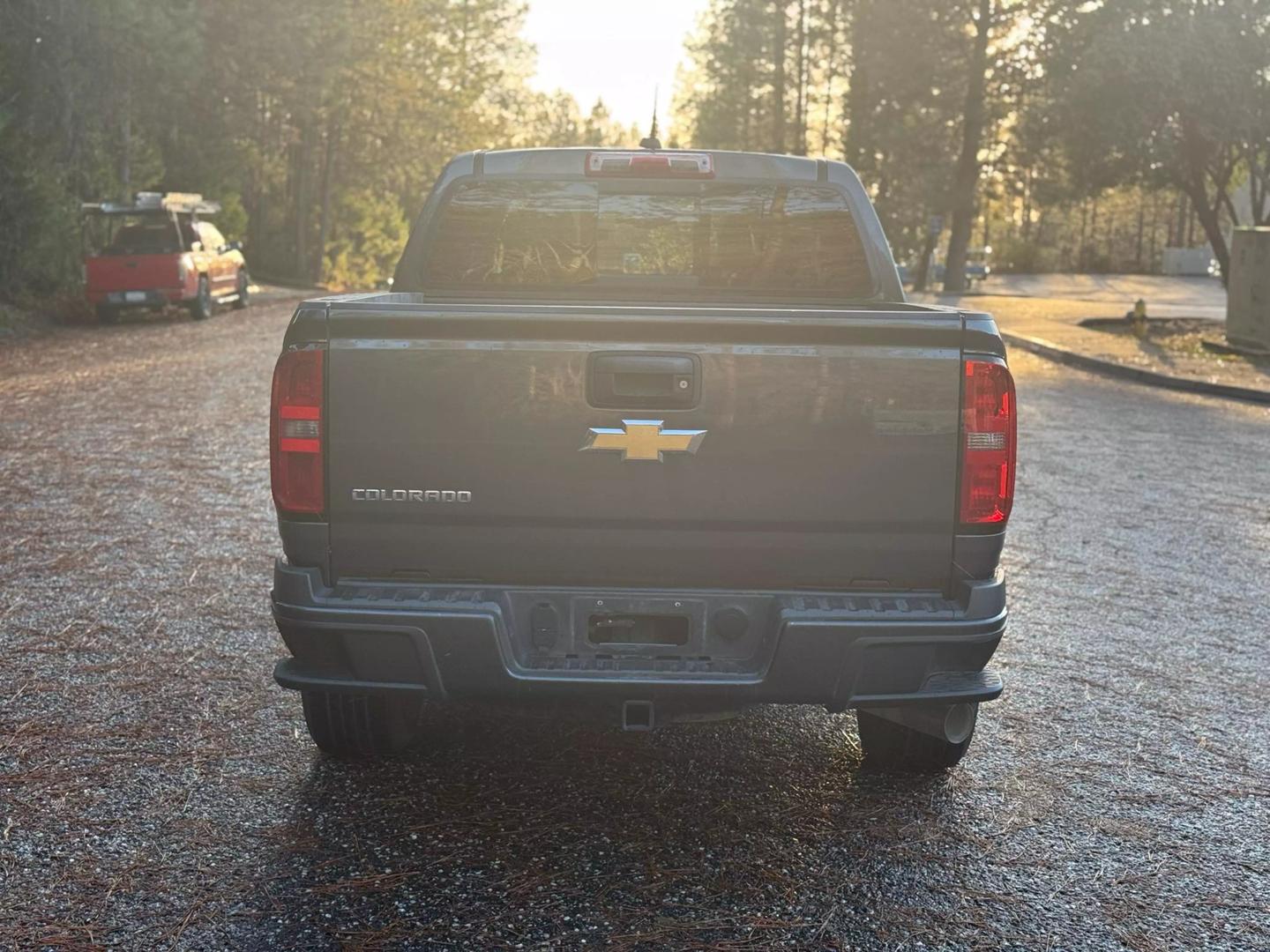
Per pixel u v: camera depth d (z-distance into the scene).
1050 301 42.81
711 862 3.76
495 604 3.60
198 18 28.09
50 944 3.22
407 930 3.32
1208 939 3.41
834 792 4.34
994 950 3.31
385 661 3.64
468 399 3.57
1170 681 5.63
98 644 5.67
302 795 4.17
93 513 8.28
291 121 50.06
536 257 5.13
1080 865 3.83
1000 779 4.48
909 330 3.56
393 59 56.44
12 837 3.81
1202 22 28.06
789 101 71.19
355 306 3.57
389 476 3.61
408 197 69.81
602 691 3.60
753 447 3.58
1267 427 14.40
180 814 3.99
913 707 4.10
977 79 47.88
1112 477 10.73
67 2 21.88
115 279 23.48
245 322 24.67
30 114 22.36
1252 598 7.05
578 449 3.58
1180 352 22.95
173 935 3.27
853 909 3.51
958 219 49.81
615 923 3.38
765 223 5.12
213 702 5.01
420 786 4.27
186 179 37.00
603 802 4.18
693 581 3.67
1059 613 6.68
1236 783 4.51
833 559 3.64
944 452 3.60
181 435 11.34
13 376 15.62
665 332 3.54
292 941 3.25
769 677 3.59
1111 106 29.78
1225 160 31.67
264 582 6.73
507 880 3.61
